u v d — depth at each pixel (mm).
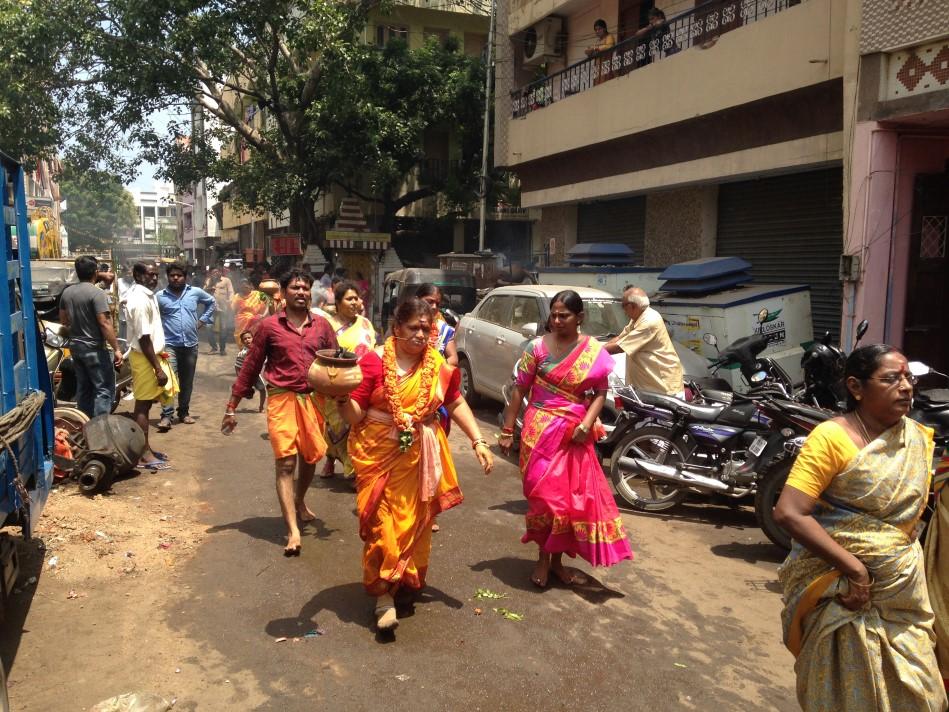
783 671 3654
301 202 22484
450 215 25266
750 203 12039
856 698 2404
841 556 2389
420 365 3896
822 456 2445
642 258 14680
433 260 26906
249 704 3234
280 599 4238
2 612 3719
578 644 3844
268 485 6395
